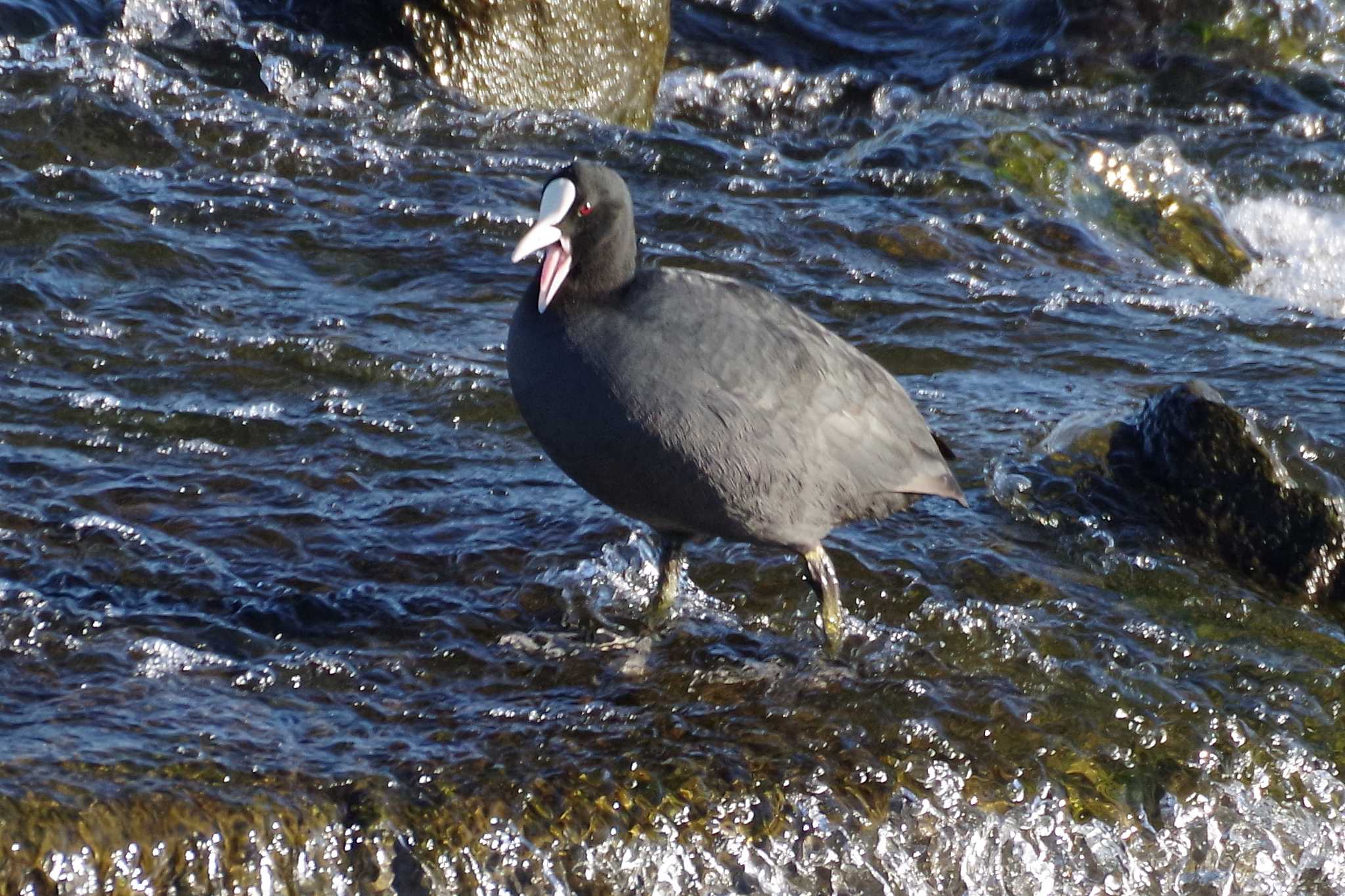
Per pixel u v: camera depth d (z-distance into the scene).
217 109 16.59
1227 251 17.80
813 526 8.91
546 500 11.02
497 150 17.11
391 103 17.55
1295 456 11.88
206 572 9.78
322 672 8.96
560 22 18.52
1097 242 16.70
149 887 7.57
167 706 8.48
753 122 20.45
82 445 11.10
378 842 7.87
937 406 12.77
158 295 13.32
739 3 23.34
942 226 16.39
